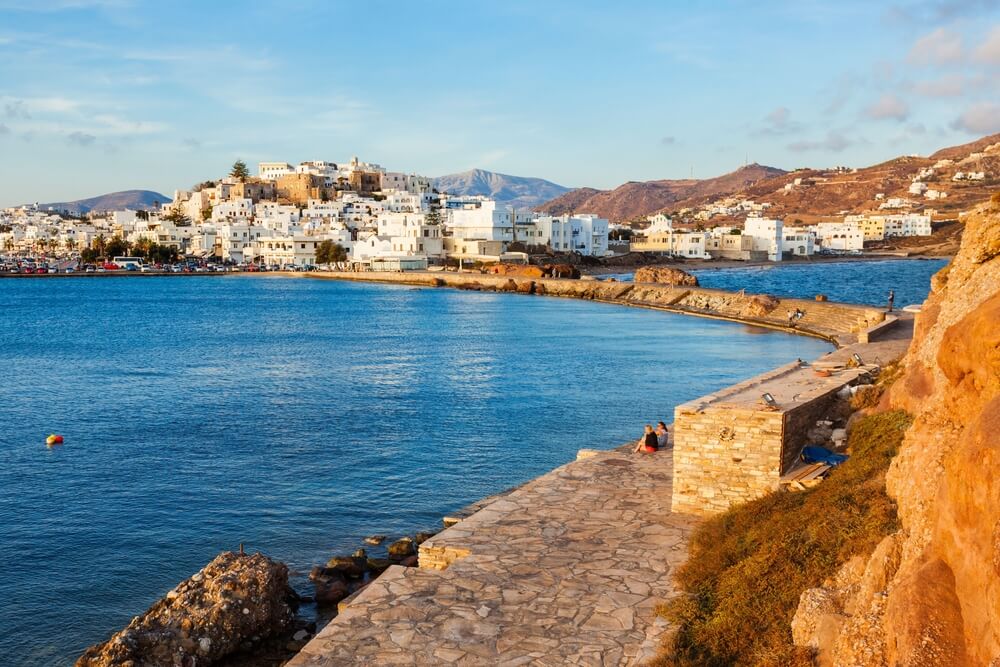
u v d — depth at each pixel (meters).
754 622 13.61
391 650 13.78
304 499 28.42
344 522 26.22
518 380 52.19
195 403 45.47
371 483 30.12
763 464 19.67
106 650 16.31
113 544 24.58
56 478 31.08
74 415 42.44
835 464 19.72
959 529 9.48
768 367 56.78
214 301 130.75
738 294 100.12
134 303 127.12
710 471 20.25
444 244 193.38
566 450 34.53
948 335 13.56
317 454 34.16
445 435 37.19
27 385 52.06
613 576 16.72
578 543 18.58
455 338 77.19
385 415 41.66
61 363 62.16
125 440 36.84
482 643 14.00
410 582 16.48
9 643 18.97
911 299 116.12
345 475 31.14
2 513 27.17
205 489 29.59
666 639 13.73
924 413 15.29
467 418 40.72
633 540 18.75
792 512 17.03
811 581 13.93
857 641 10.84
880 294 126.06
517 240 190.75
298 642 18.17
